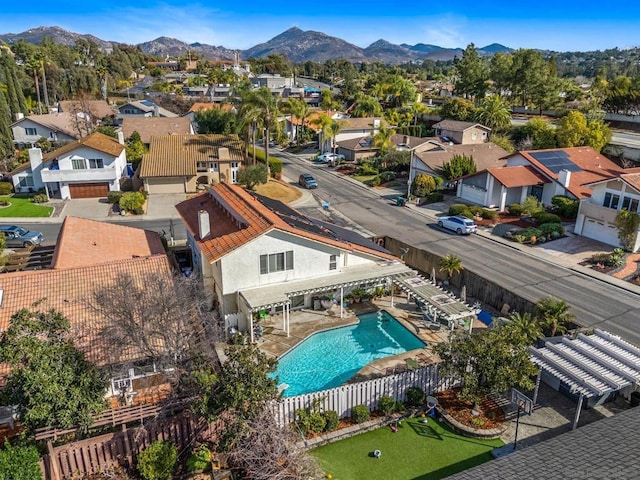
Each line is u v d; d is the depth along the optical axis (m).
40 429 16.52
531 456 13.96
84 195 58.84
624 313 30.27
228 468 17.45
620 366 19.73
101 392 17.64
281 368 25.72
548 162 54.50
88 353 20.23
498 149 68.75
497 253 41.22
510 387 22.00
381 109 114.75
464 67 118.75
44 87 122.38
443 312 27.42
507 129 85.31
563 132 67.00
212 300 31.12
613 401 21.84
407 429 20.30
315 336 28.97
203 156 62.97
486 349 20.08
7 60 101.56
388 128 78.88
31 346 15.99
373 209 55.25
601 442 14.24
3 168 68.81
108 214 52.69
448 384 22.67
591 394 18.45
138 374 22.05
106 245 31.67
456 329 28.98
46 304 22.53
